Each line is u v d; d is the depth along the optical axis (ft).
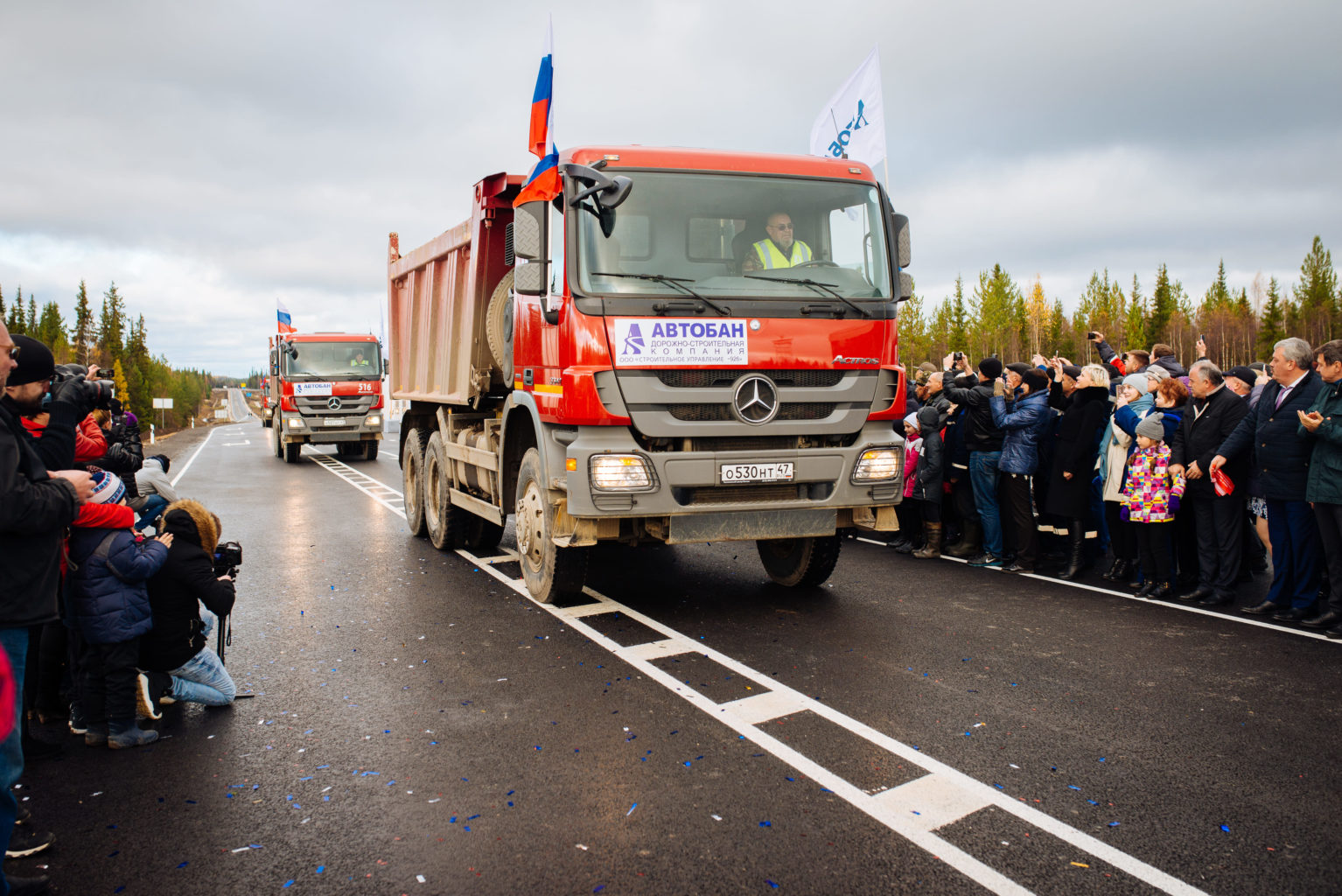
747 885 9.19
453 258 28.58
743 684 15.70
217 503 44.39
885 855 9.78
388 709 14.70
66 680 14.82
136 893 9.21
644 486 17.84
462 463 27.78
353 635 19.25
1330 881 9.22
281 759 12.71
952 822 10.53
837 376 19.17
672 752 12.70
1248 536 24.64
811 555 22.53
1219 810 10.83
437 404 32.09
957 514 29.73
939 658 17.19
